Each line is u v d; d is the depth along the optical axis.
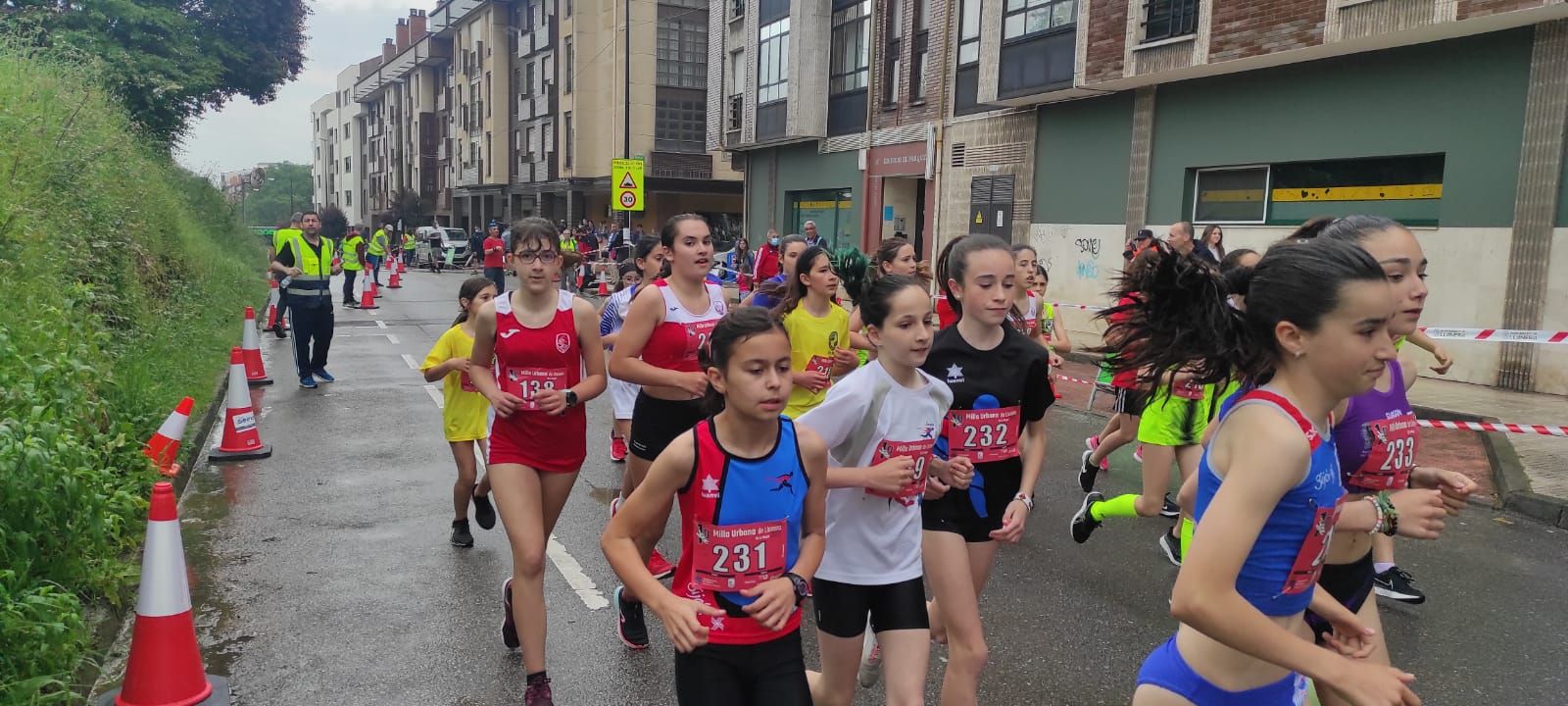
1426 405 10.13
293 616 4.96
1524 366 10.90
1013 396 3.53
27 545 4.20
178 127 24.36
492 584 5.45
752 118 26.91
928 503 3.44
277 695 4.11
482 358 4.27
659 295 4.57
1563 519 6.71
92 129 12.84
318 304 11.71
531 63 52.00
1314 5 11.98
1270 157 13.51
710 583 2.79
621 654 4.58
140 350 9.67
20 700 3.50
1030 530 6.52
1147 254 2.62
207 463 8.05
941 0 20.14
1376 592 5.32
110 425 6.28
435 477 7.77
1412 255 2.98
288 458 8.30
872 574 3.16
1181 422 5.05
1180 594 2.08
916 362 3.18
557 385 4.20
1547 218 10.52
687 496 2.80
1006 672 4.41
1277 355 2.21
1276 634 2.03
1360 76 12.32
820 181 25.22
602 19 45.62
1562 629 4.93
